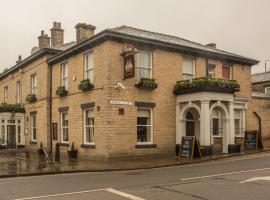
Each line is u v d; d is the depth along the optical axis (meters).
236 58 26.08
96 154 20.95
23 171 15.34
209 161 18.72
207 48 26.30
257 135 23.81
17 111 30.33
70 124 24.03
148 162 18.94
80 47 22.61
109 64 20.31
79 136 22.92
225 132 22.25
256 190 9.79
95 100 21.34
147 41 21.58
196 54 24.17
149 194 9.62
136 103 21.17
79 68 23.25
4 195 9.98
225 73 25.98
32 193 10.21
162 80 22.42
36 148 28.05
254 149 23.61
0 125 29.77
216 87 21.20
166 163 18.11
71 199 9.17
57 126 25.72
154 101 21.95
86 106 22.19
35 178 13.77
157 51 22.38
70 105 24.12
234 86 22.14
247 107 26.84
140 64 21.75
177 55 23.30
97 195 9.65
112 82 20.34
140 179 12.58
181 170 15.09
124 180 12.48
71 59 24.27
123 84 20.75
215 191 9.80
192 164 17.81
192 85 21.45
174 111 22.78
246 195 9.20
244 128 25.97
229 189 10.04
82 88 22.17
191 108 22.78
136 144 20.95
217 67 25.33
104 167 16.94
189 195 9.38
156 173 14.34
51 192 10.30
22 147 30.16
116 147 20.20
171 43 22.53
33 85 29.61
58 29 30.33
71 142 23.78
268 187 10.18
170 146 22.38
